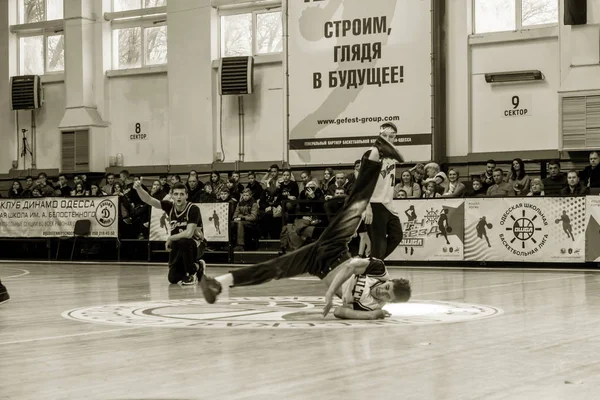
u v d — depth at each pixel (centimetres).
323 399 346
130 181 1825
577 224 1273
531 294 847
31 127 2081
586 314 666
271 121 1814
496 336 537
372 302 646
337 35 1694
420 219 1384
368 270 648
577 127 1495
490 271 1240
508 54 1590
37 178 1994
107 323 630
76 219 1669
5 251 1828
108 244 1719
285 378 394
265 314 681
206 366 429
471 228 1347
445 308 718
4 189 2098
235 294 884
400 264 1401
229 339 530
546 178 1417
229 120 1853
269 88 1814
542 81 1561
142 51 1984
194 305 769
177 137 1897
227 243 1514
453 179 1405
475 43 1608
